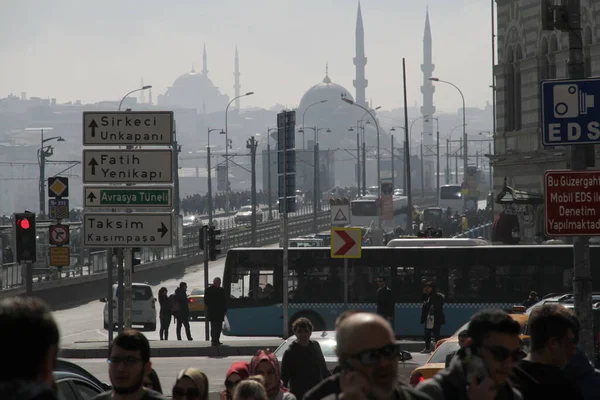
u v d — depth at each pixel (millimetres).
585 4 98875
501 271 83188
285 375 31109
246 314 85312
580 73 31094
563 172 29562
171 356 74562
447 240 85188
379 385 10883
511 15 112625
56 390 10125
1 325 9062
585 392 18312
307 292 84812
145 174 49656
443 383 13039
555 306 16312
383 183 174375
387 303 75938
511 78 113812
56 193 74375
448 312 83438
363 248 84812
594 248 81000
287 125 75125
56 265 74500
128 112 49562
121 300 58719
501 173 115312
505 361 13453
